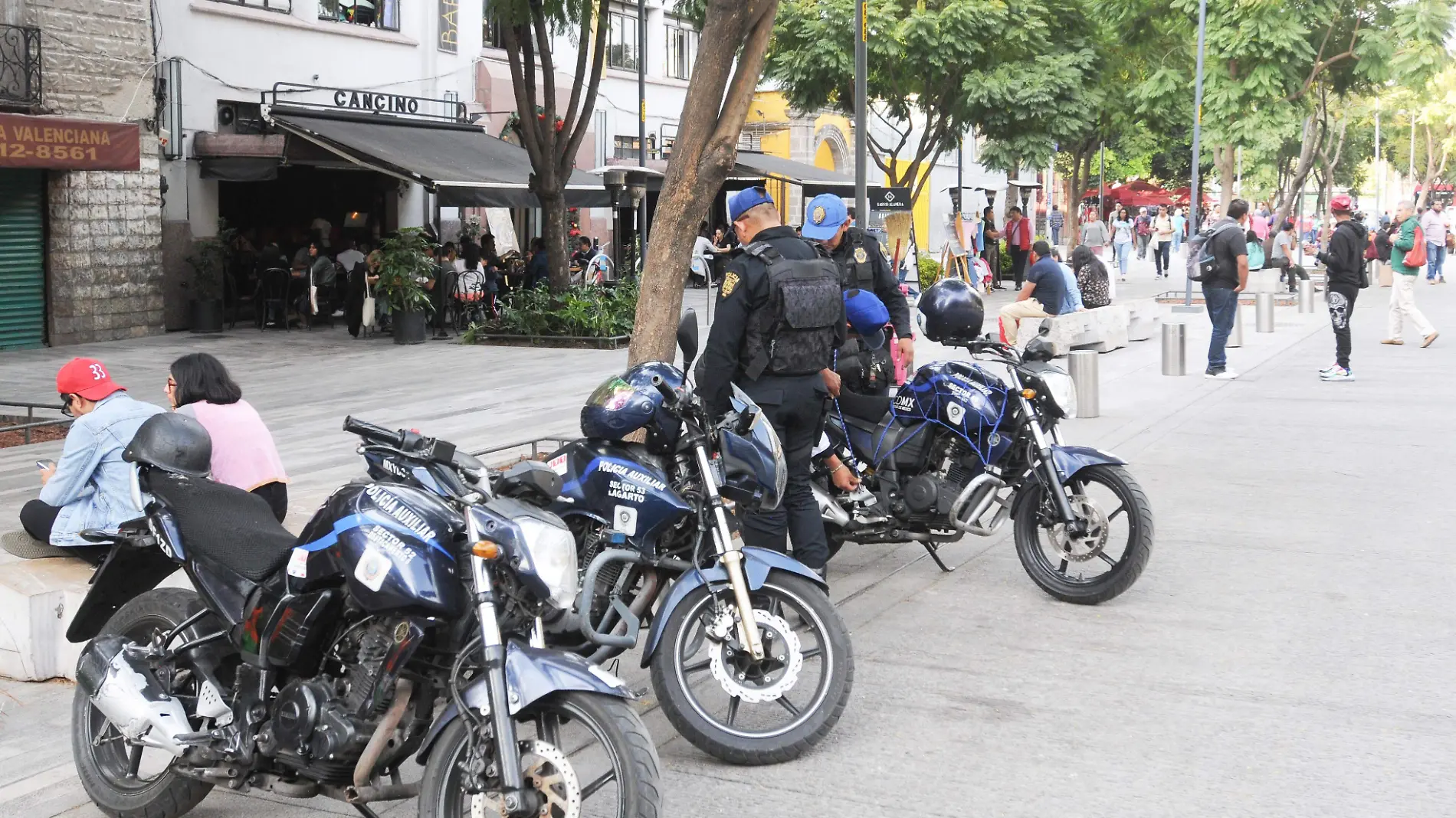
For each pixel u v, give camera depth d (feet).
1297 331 69.46
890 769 15.39
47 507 20.85
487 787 11.94
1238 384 48.55
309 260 74.64
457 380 51.47
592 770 15.28
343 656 12.79
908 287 59.06
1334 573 23.56
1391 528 26.76
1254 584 22.91
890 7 84.53
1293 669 18.63
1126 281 124.06
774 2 26.16
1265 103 82.94
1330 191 149.38
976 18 84.23
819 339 18.76
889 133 139.95
